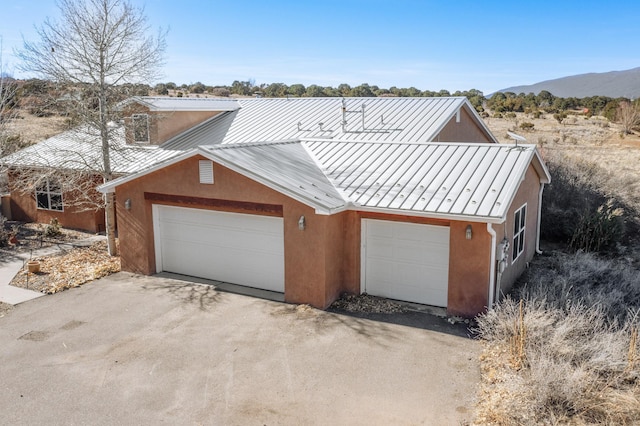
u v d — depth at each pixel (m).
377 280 12.59
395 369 8.98
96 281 14.08
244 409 7.85
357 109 21.11
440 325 10.84
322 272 11.63
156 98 20.41
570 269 13.30
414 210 11.00
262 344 10.03
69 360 9.47
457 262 11.04
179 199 13.55
